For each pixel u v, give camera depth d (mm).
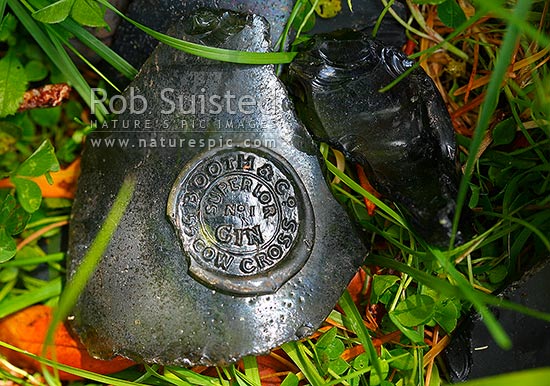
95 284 201
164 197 199
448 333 218
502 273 222
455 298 215
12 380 226
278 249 197
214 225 197
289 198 199
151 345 197
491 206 226
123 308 199
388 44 222
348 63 199
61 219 234
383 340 225
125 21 220
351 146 201
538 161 224
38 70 233
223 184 198
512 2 230
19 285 235
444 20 224
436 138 200
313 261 198
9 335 222
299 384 227
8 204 213
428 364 223
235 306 194
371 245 215
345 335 225
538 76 219
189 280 196
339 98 198
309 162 201
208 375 223
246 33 201
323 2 224
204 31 202
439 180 191
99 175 207
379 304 232
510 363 215
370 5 228
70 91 239
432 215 183
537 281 212
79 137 237
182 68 202
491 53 237
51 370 222
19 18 214
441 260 182
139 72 206
